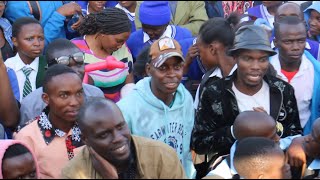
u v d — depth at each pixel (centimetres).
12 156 293
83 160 276
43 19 540
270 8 569
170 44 331
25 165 292
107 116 267
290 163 319
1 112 369
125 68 439
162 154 282
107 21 430
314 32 504
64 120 322
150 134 338
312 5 507
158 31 480
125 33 435
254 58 348
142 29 492
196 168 379
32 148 321
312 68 405
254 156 275
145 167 279
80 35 495
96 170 272
